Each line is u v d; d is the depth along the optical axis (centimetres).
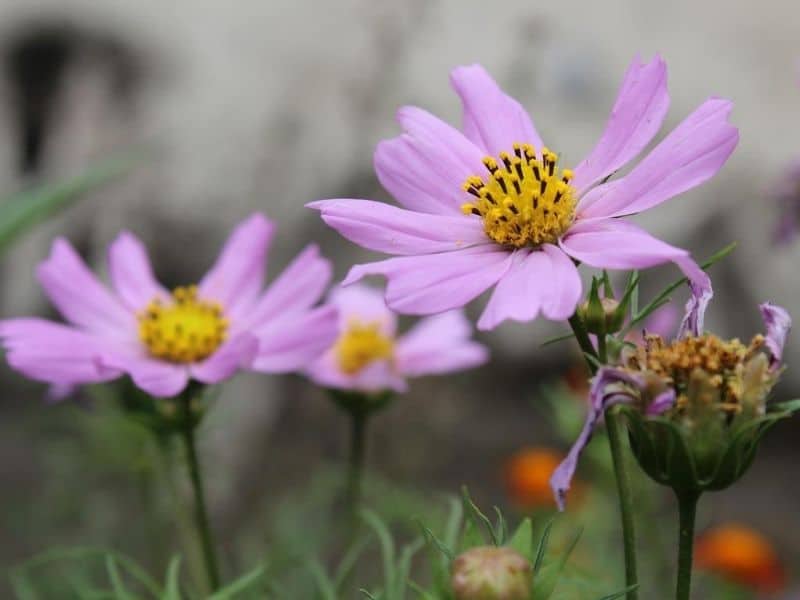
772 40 74
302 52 74
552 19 74
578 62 73
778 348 29
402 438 71
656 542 45
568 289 29
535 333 74
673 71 74
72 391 45
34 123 74
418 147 32
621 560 46
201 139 73
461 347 44
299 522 48
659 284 70
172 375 36
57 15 74
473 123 33
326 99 73
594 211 31
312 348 37
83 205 72
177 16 75
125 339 39
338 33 74
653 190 30
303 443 69
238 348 36
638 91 31
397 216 30
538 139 32
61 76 74
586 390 47
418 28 74
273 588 38
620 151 31
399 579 36
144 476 46
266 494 66
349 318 44
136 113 74
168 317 38
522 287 29
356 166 72
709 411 29
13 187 72
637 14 75
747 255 72
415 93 73
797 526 67
